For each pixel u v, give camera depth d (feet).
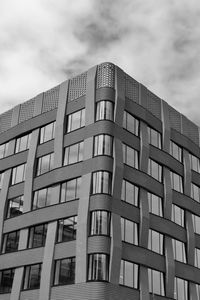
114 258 135.54
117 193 144.77
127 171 151.84
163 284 153.38
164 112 177.37
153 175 164.45
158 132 172.96
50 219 150.61
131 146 157.38
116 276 134.72
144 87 170.91
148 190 158.81
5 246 163.53
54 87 172.24
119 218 142.72
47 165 161.68
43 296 140.77
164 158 170.40
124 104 157.48
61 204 149.79
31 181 163.02
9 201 170.09
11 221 164.04
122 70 161.58
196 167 189.37
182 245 168.04
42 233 152.97
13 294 150.41
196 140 193.06
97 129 150.20
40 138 169.37
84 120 156.35
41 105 173.88
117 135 151.74
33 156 166.61
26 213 159.53
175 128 181.98
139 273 144.87
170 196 166.81
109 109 153.07
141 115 164.66
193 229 174.29
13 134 180.04
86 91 158.61
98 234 136.46
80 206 143.13
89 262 135.13
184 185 178.29
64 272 140.36
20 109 182.50
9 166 175.63
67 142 158.10
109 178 144.87
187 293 162.81
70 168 152.46
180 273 161.17
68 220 146.30
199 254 174.09
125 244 142.10
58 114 164.45
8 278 156.76
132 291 139.23
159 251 156.46
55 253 144.87
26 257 152.56
